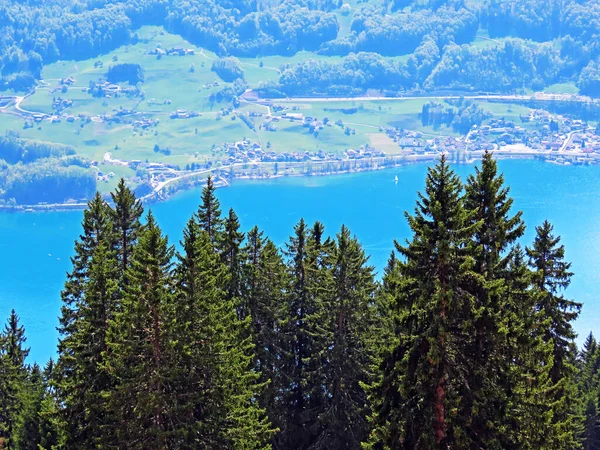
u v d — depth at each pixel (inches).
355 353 2918.3
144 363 2217.0
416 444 1966.0
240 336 2871.6
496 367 2000.5
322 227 3661.4
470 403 1950.1
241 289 3112.7
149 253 2272.4
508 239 2242.9
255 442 2492.6
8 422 3971.5
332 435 2955.2
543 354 2206.0
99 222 2851.9
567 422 2262.6
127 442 2247.8
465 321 1897.1
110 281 2556.6
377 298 3272.6
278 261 3240.7
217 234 3149.6
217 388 2369.6
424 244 1940.2
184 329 2293.3
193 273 2423.7
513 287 2262.6
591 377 4547.2
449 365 1956.2
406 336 1989.4
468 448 1934.1
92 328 2551.7
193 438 2282.2
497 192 2247.8
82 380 2549.2
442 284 1924.2
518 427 2011.6
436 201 1946.4
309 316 3016.7
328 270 3009.4
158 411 2231.8
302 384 3009.4
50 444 3358.8
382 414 2063.2
